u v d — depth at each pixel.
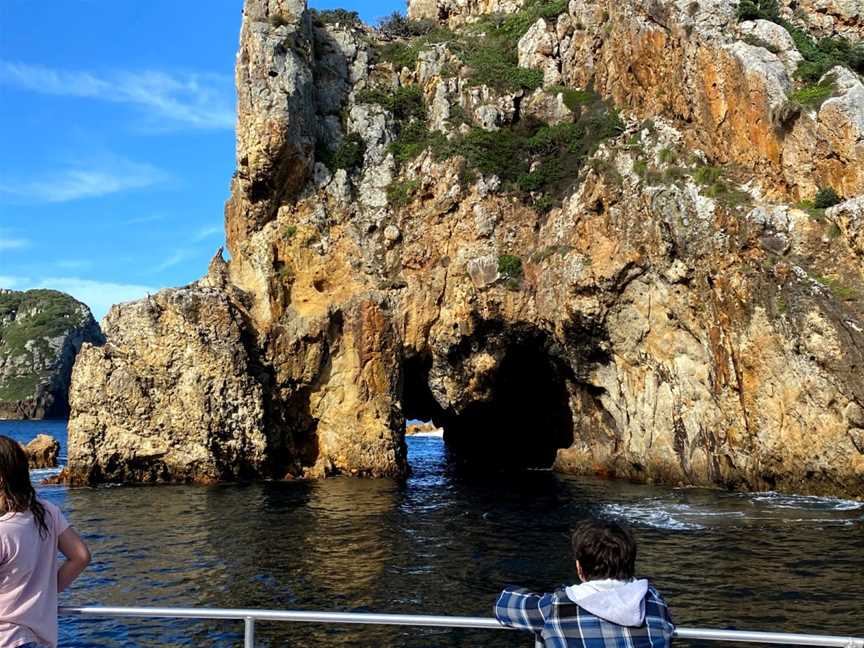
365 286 39.62
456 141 41.28
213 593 15.03
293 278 39.06
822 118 29.62
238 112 41.78
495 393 41.53
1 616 4.32
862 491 25.84
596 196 35.97
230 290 37.84
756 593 14.27
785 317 27.64
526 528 21.83
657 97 36.53
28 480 4.63
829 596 13.96
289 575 16.33
